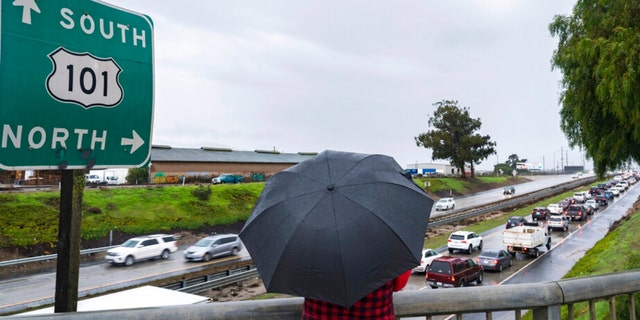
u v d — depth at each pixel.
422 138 89.75
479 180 93.31
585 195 64.50
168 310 2.17
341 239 1.85
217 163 59.25
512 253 29.91
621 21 7.78
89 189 37.75
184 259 25.92
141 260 24.89
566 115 9.52
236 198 46.34
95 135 2.62
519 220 39.16
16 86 2.29
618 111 7.23
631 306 2.76
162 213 37.09
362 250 1.84
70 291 2.57
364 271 1.83
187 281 20.69
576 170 196.00
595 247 27.34
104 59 2.67
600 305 10.67
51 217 29.84
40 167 2.38
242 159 63.75
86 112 2.58
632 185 97.19
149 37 2.93
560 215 44.53
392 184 2.09
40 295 17.98
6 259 24.30
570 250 30.58
